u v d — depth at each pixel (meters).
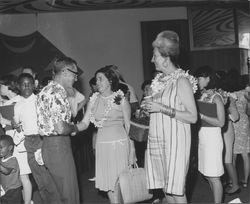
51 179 4.62
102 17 10.43
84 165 7.91
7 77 5.95
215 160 4.62
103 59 10.50
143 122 4.04
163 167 3.66
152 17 10.59
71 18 10.31
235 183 5.79
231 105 5.42
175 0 9.11
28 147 4.77
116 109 4.58
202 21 10.61
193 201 5.77
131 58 10.59
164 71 3.73
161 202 5.44
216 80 4.64
